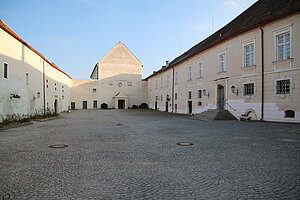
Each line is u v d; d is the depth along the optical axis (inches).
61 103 1556.3
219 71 885.8
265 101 660.7
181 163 224.7
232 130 481.7
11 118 644.7
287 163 220.7
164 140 364.2
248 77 724.7
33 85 898.7
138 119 863.1
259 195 147.3
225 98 834.2
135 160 237.1
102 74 2140.7
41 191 154.1
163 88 1654.8
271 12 688.4
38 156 255.3
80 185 165.0
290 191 153.4
